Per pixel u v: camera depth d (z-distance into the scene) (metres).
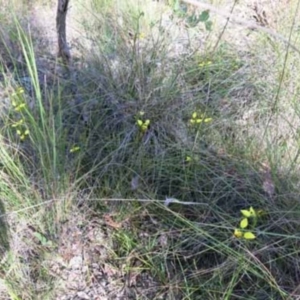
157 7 2.68
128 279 1.59
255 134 1.95
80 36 2.58
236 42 2.50
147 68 2.26
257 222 1.62
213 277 1.51
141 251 1.63
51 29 2.75
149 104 2.06
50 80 2.27
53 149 1.72
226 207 1.71
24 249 1.62
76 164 1.81
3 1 2.83
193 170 1.81
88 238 1.68
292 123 2.01
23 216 1.66
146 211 1.71
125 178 1.80
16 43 2.52
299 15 2.58
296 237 1.51
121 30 2.51
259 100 2.12
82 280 1.59
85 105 2.06
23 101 1.99
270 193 1.68
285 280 1.52
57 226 1.67
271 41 2.41
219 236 1.62
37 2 2.94
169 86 2.14
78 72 2.28
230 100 2.13
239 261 1.49
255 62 2.33
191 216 1.72
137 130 1.96
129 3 2.69
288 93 2.13
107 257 1.64
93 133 1.97
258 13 2.69
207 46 2.43
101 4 2.72
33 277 1.57
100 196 1.77
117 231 1.69
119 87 2.16
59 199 1.67
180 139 1.91
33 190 1.71
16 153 1.79
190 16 2.39
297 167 1.79
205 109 2.05
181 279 1.56
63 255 1.63
